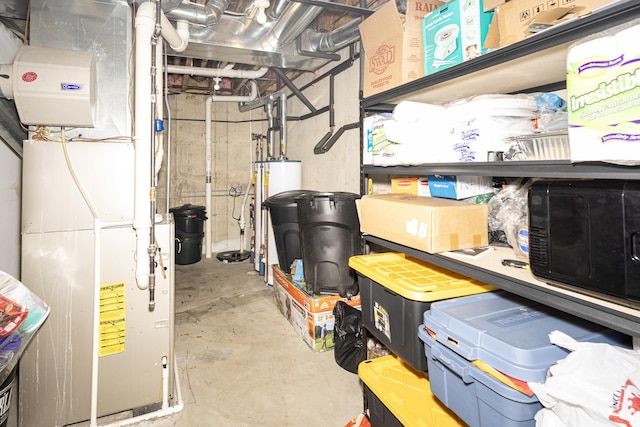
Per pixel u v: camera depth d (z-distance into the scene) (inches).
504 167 43.2
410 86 58.4
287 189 153.2
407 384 58.9
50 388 67.9
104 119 73.1
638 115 27.7
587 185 32.9
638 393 28.4
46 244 66.3
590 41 31.0
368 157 70.0
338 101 131.8
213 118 216.7
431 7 62.9
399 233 56.5
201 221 196.7
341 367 90.1
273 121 188.2
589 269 32.9
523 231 48.8
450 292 49.9
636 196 29.3
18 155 82.0
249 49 110.3
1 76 62.2
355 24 96.3
